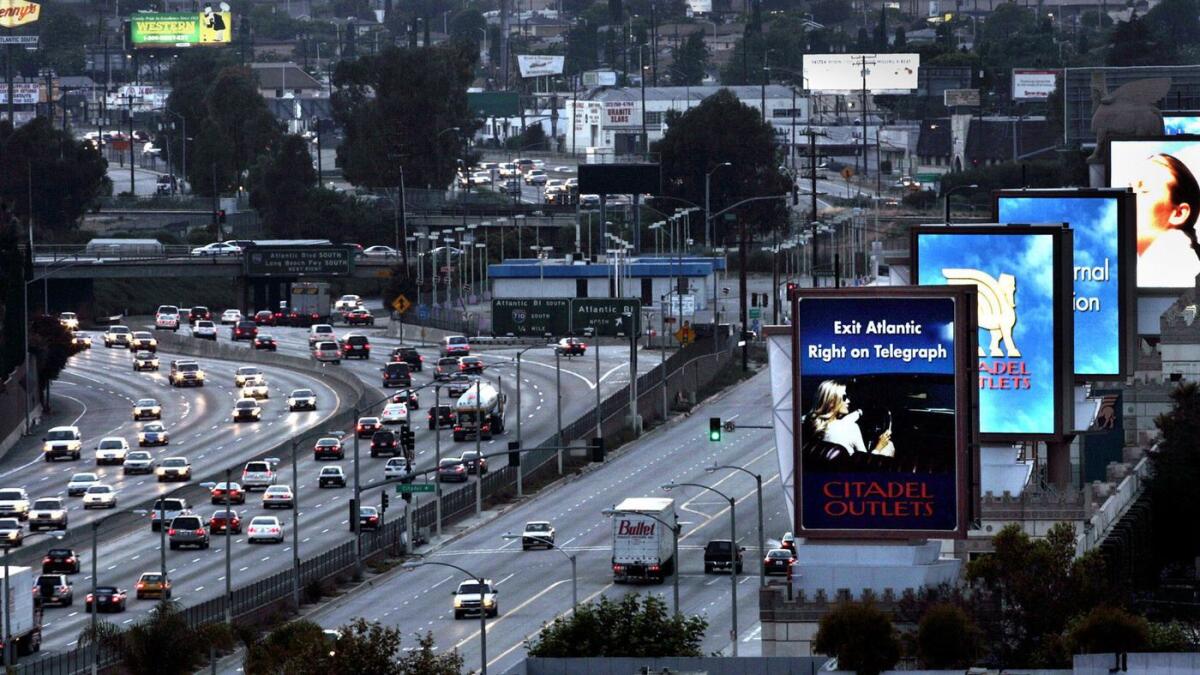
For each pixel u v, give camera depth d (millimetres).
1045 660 149625
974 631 152250
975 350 171000
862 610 145625
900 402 171250
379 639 161000
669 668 144750
